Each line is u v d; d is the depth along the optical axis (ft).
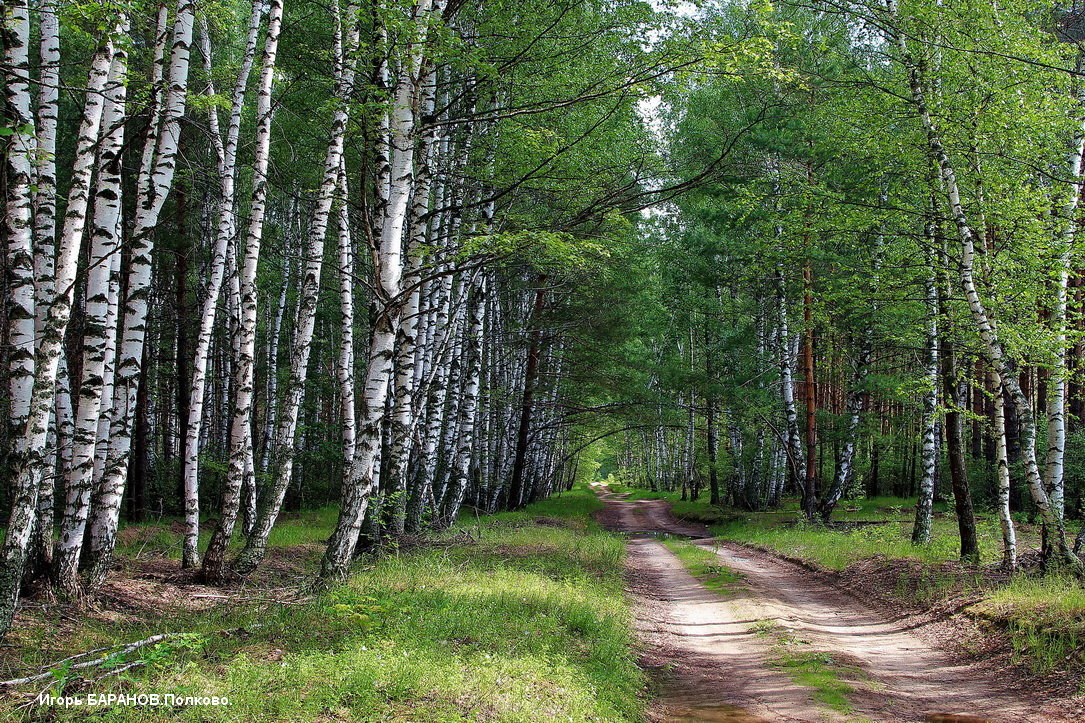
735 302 94.32
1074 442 69.05
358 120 31.68
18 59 21.18
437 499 68.80
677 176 51.11
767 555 60.49
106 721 13.64
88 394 25.38
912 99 38.68
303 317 35.40
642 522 113.60
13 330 20.92
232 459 33.06
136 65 40.86
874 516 84.23
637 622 31.99
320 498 87.40
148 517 60.75
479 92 35.86
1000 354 36.14
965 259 36.50
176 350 68.85
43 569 25.77
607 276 63.72
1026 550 46.29
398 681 16.40
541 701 17.01
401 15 27.04
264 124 33.14
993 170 38.60
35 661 18.12
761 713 19.52
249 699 14.80
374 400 30.89
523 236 26.21
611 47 38.42
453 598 27.53
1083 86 37.91
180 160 53.01
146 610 25.75
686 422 102.58
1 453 46.70
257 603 27.17
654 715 19.77
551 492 155.74
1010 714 19.84
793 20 52.44
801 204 45.34
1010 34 35.96
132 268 28.27
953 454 43.78
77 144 22.17
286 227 76.69
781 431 91.66
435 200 49.57
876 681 23.08
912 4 35.63
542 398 96.17
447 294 46.73
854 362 79.56
